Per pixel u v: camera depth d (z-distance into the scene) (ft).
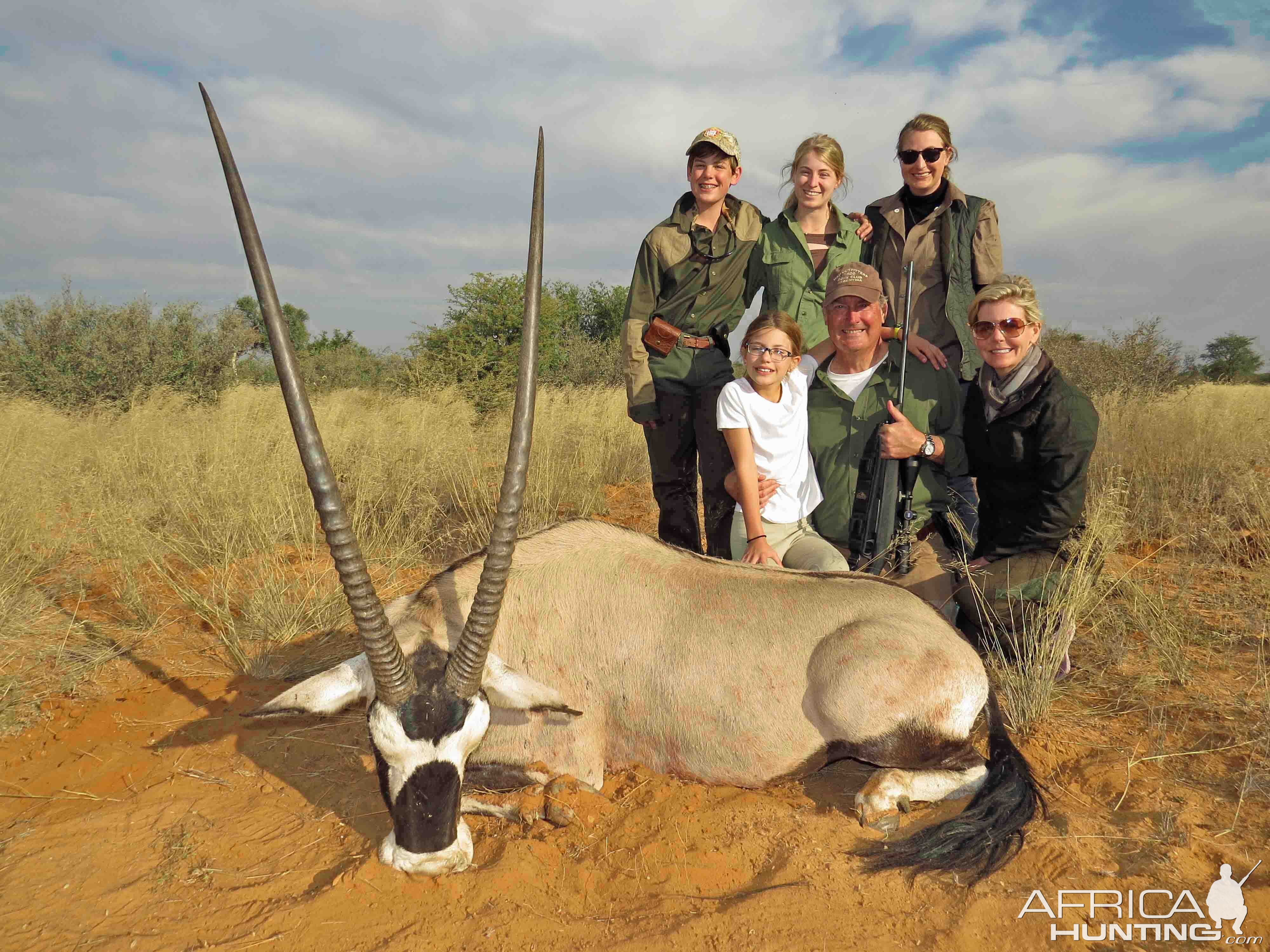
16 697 14.07
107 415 42.52
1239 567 19.35
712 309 18.48
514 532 9.51
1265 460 27.07
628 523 25.12
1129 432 29.86
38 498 23.02
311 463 8.95
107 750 12.95
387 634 9.39
